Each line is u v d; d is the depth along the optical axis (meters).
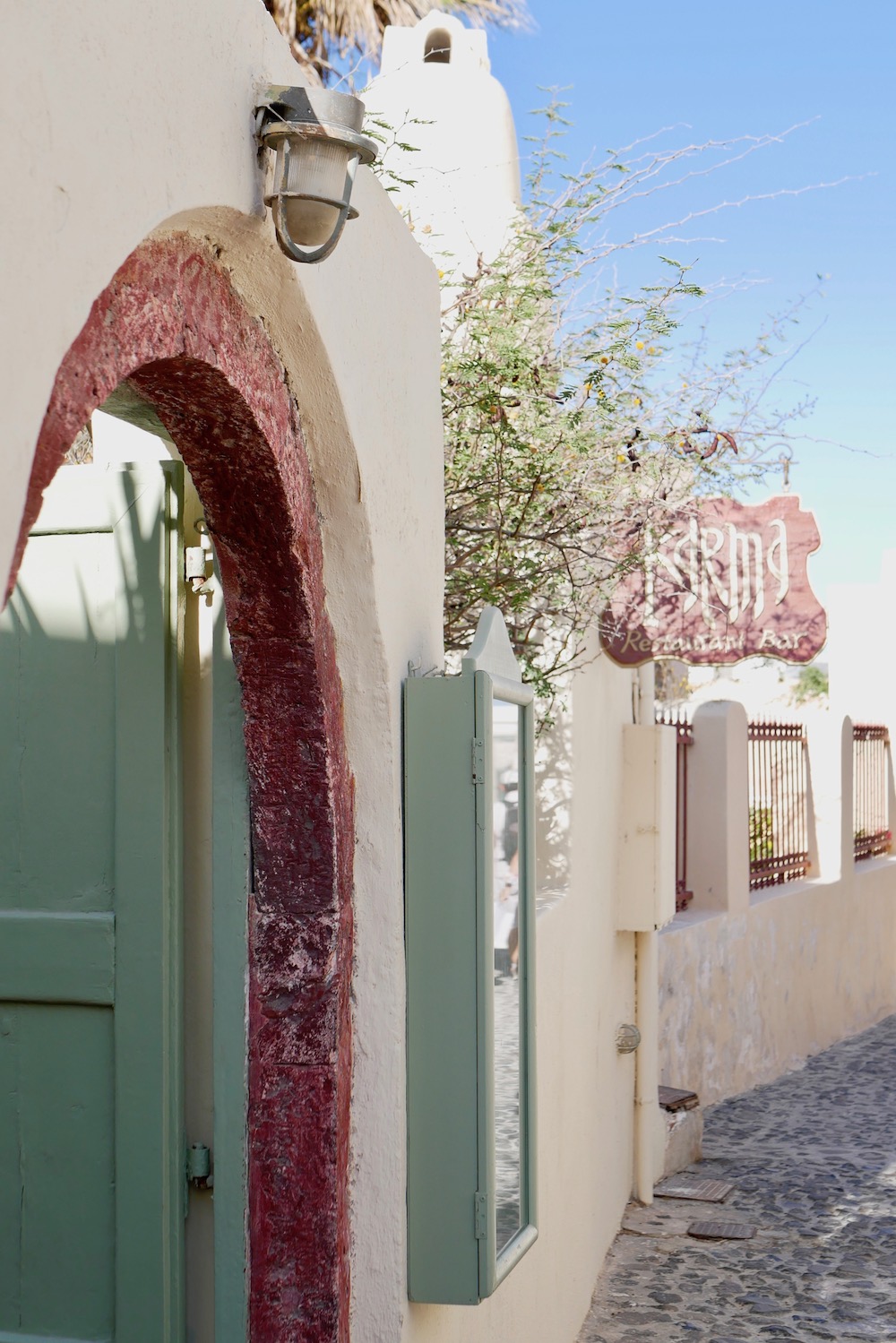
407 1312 3.19
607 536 5.56
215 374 2.42
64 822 3.28
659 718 9.83
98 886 3.25
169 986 3.20
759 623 6.34
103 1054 3.22
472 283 5.38
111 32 1.80
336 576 3.13
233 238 2.36
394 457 3.38
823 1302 5.78
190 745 3.30
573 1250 5.46
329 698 3.08
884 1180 7.60
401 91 6.78
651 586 6.47
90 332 1.92
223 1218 3.14
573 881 5.75
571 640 6.02
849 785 12.66
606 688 6.79
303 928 3.11
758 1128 8.87
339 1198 3.07
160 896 3.20
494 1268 3.20
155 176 1.93
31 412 1.60
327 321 2.77
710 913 9.82
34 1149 3.23
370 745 3.23
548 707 5.84
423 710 3.32
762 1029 10.48
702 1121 8.11
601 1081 6.36
